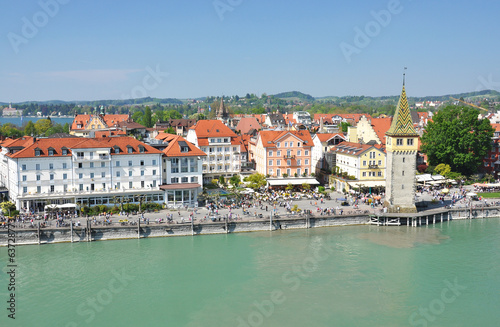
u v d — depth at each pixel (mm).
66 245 102625
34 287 80688
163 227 109125
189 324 68750
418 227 120625
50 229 103062
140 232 108062
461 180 162375
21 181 114375
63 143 121250
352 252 99250
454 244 105125
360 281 83812
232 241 106750
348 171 152875
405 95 123000
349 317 70688
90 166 120375
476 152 169125
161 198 125875
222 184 161875
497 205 132500
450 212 128250
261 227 115312
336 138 172625
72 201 117688
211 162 167750
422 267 90562
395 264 92125
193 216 117375
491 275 86438
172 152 131000
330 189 156375
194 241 106438
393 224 121500
